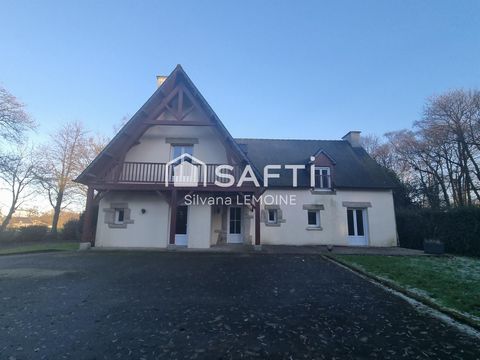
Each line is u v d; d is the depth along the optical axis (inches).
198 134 520.1
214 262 343.6
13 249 547.8
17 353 123.0
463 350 130.6
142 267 311.7
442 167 887.7
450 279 264.2
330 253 415.2
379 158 1173.1
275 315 171.5
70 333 144.1
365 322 162.4
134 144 486.6
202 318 165.6
